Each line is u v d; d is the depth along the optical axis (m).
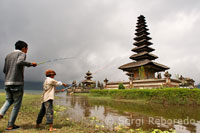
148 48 32.78
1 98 13.09
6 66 3.71
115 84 30.73
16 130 3.58
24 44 3.97
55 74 4.39
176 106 11.95
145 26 36.47
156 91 14.76
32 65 3.94
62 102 14.95
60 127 4.25
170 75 21.61
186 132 4.50
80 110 8.95
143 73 27.62
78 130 4.04
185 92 12.80
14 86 3.62
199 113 8.25
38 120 4.26
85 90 44.91
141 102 14.91
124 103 14.21
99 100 17.97
